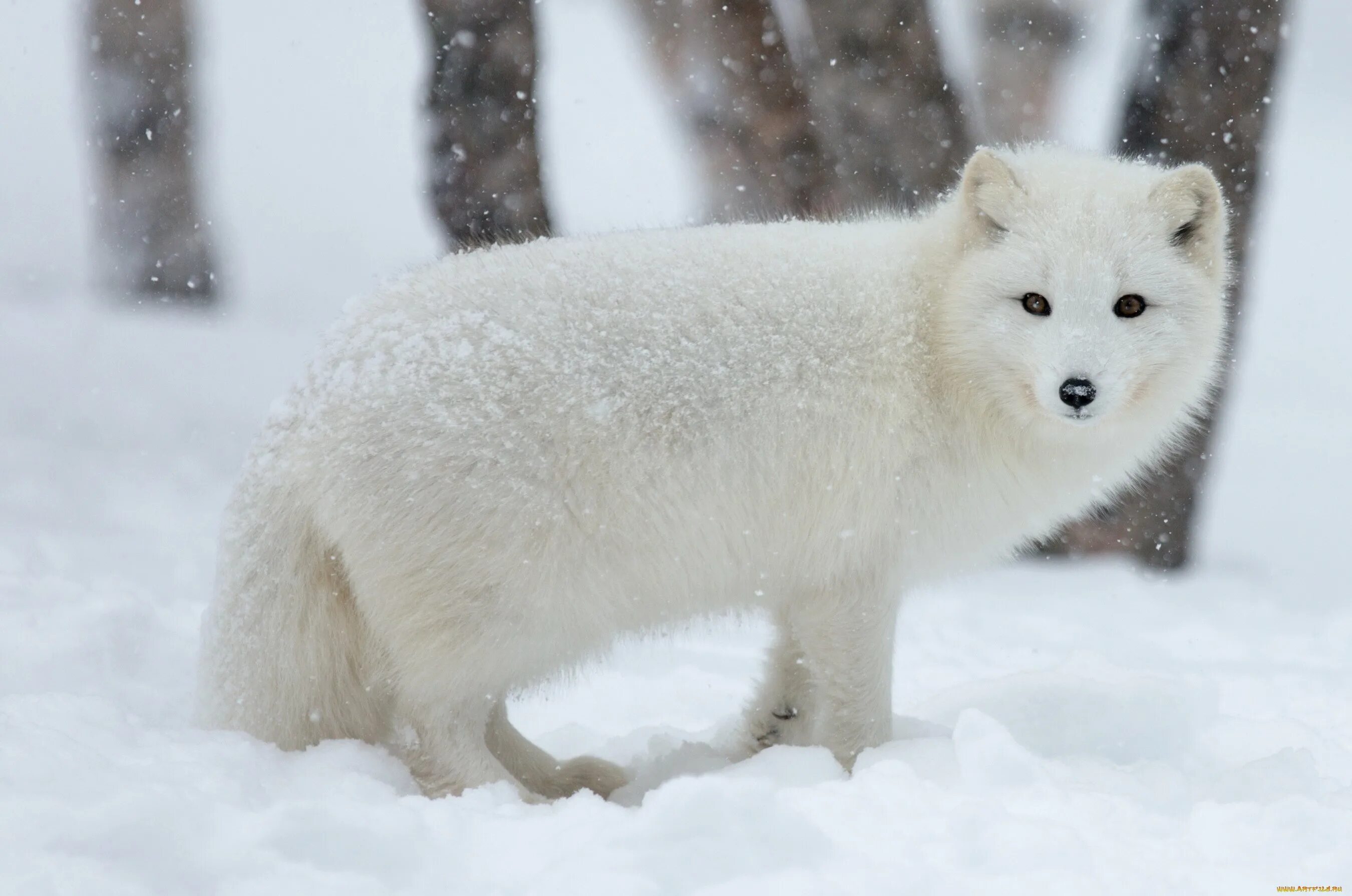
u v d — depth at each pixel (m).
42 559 12.68
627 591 7.79
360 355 7.55
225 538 7.69
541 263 7.81
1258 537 20.92
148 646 10.06
